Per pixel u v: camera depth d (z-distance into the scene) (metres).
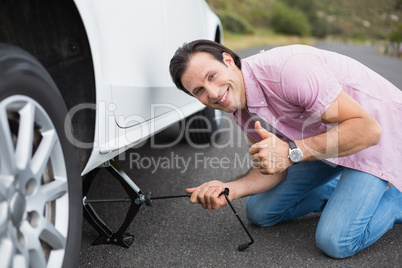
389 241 1.81
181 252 1.73
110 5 1.48
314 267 1.61
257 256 1.69
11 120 1.08
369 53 15.16
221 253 1.72
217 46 1.59
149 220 2.02
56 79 1.39
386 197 1.74
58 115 1.18
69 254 1.22
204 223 1.99
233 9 24.17
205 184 1.72
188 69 1.54
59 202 1.20
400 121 1.67
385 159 1.65
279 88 1.56
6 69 1.00
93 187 2.43
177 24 2.10
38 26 1.32
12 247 0.99
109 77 1.45
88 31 1.31
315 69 1.53
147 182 2.48
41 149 1.12
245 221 2.01
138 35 1.67
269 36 22.42
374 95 1.66
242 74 1.61
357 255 1.70
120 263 1.63
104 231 1.74
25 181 1.05
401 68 9.44
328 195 2.00
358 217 1.62
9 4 1.21
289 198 1.88
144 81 1.70
